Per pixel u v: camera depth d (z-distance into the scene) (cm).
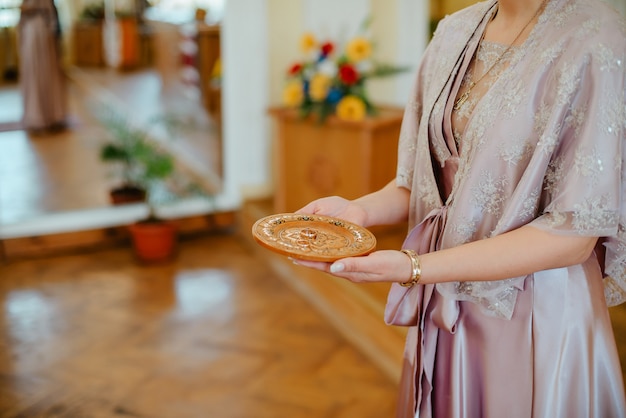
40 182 564
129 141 503
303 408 287
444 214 137
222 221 517
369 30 496
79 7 855
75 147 658
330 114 395
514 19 127
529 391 130
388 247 397
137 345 343
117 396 296
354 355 333
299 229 132
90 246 480
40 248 464
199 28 646
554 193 119
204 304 393
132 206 504
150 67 876
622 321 297
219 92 597
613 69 111
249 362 326
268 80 505
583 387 130
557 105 114
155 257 455
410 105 154
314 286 397
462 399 139
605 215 112
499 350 132
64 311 381
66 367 321
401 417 161
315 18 496
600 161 112
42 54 630
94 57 864
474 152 126
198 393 299
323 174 412
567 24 116
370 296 344
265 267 452
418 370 144
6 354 332
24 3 619
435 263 119
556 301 127
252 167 517
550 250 116
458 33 139
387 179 398
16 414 282
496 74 128
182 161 637
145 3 874
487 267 118
